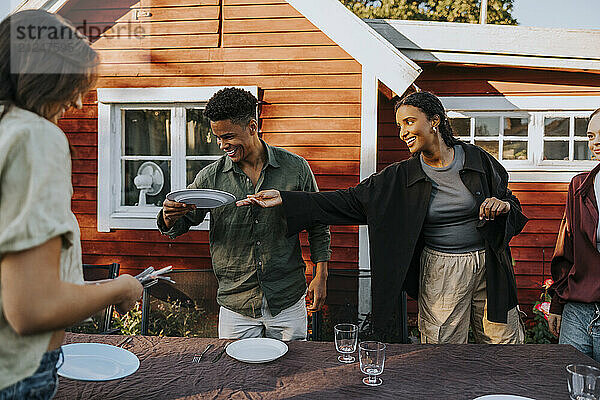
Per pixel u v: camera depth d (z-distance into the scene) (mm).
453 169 2371
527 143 5289
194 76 4695
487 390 1682
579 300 2512
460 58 4992
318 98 4582
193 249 4738
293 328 2494
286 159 2619
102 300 1107
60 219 1004
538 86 5156
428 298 2436
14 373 1043
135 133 4871
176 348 2084
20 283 943
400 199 2471
